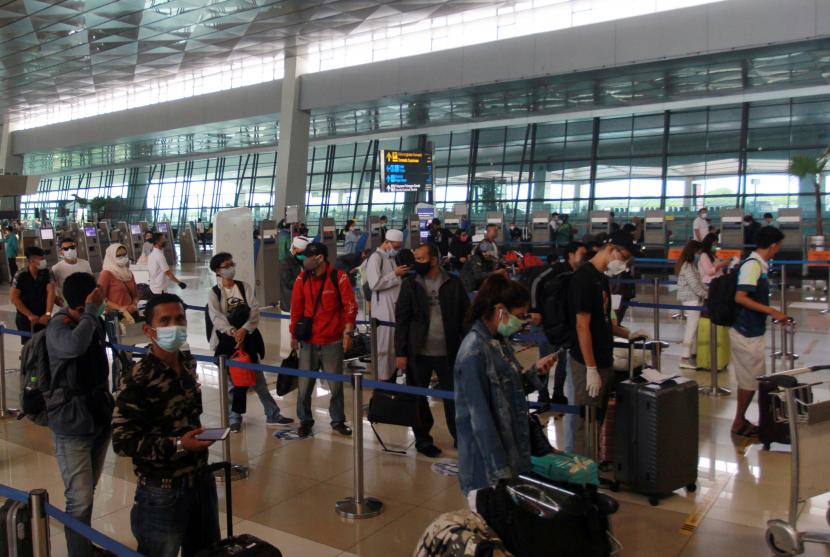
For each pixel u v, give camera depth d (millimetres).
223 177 39375
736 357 5922
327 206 33094
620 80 19609
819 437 3930
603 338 4758
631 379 4809
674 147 24109
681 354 9445
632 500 4691
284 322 9961
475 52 20203
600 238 8344
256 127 28984
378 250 7496
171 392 3014
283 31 21719
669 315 13070
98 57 26188
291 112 24516
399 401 5629
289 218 18828
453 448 5883
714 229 18844
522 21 20797
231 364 5078
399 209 30547
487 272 9469
